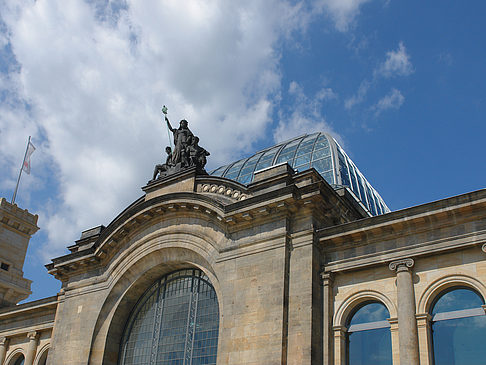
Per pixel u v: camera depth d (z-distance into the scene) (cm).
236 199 3747
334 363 3014
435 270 2911
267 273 3306
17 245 6097
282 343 3056
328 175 4894
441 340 2814
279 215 3428
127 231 4178
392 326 2920
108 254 4256
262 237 3438
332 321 3130
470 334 2744
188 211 3884
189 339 3681
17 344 4894
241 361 3159
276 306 3172
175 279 4022
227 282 3466
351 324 3125
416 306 2888
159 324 3922
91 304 4181
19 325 4919
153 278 4109
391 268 3005
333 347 3061
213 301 3691
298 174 3556
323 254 3322
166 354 3759
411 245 3006
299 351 3002
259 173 3738
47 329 4659
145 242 4059
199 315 3719
